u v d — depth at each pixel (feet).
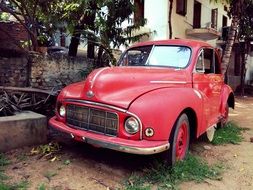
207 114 17.43
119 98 13.05
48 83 28.96
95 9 32.01
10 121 16.10
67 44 49.65
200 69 17.38
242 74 65.46
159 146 12.34
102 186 12.66
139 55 18.21
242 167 15.66
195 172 14.20
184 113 14.73
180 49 17.34
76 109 14.46
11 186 12.19
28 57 28.17
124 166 14.67
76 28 33.35
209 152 18.02
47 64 28.84
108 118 13.19
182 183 13.24
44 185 12.53
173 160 13.84
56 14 31.53
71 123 14.78
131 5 33.94
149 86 13.70
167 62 17.01
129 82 13.78
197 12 60.29
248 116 33.58
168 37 49.65
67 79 30.32
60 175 13.57
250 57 90.33
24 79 29.17
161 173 13.65
